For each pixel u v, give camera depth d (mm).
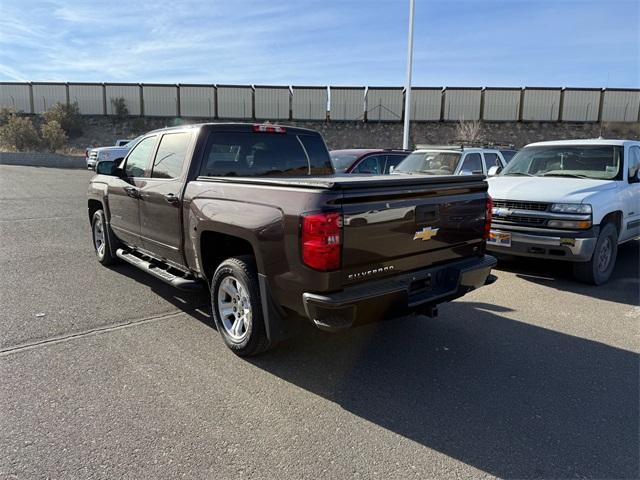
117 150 22141
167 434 2951
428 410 3311
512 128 34469
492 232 6703
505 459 2781
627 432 3061
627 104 33531
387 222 3498
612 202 6500
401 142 34969
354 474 2631
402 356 4199
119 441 2867
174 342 4359
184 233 4551
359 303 3262
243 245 4227
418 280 3824
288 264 3406
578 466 2723
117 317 4957
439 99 34938
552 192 6438
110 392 3436
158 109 37906
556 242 6188
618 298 5961
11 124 32344
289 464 2701
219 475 2594
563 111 34094
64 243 8398
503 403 3416
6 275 6430
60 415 3125
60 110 36625
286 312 3707
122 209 5902
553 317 5246
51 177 21266
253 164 4961
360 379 3756
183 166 4645
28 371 3725
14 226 9859
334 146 35219
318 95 35875
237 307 4098
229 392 3496
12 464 2637
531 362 4102
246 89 36500
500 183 7238
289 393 3508
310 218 3195
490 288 6348
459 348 4383
